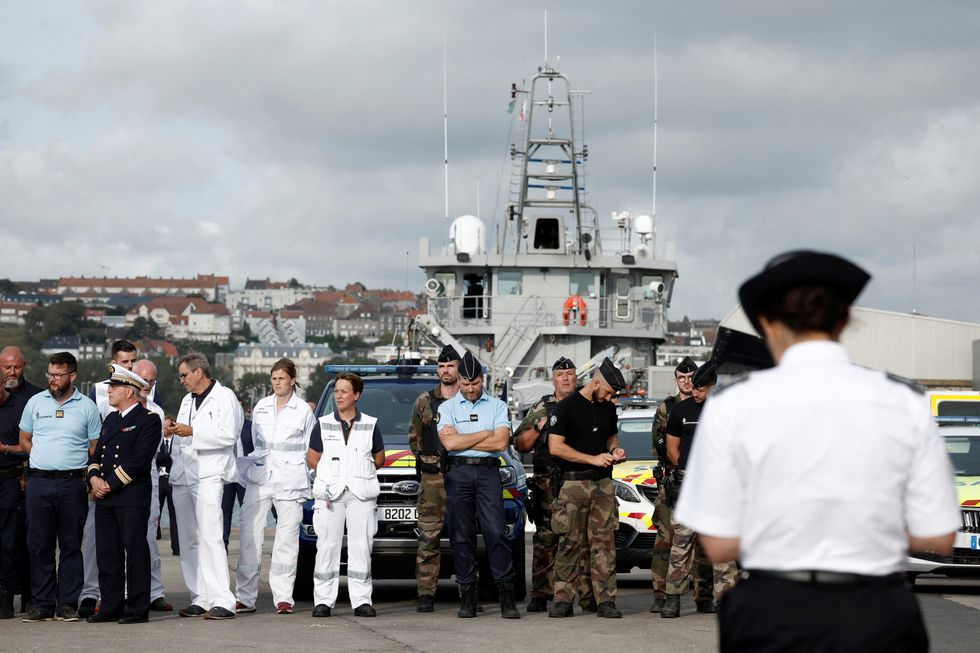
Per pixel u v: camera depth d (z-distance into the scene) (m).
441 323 45.28
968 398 26.17
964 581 21.34
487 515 15.03
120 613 14.46
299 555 16.81
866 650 4.58
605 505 15.20
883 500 4.64
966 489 17.72
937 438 4.77
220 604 14.81
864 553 4.64
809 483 4.64
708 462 4.77
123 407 14.30
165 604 15.72
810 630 4.60
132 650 12.03
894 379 4.82
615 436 15.38
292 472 15.52
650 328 45.53
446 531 16.12
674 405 15.55
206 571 14.93
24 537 15.04
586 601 16.09
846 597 4.62
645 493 19.73
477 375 14.98
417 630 13.74
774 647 4.64
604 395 15.17
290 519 15.52
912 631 4.65
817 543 4.65
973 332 53.84
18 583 14.98
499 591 15.10
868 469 4.64
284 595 15.44
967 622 14.85
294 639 12.91
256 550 15.66
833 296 4.80
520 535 16.97
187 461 15.09
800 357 4.80
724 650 4.80
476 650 12.27
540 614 15.58
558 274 45.03
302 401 15.76
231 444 15.06
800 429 4.66
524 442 15.82
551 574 15.98
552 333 44.22
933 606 16.58
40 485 14.52
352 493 15.09
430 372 18.55
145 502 14.30
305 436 15.70
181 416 15.07
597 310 45.00
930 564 17.50
